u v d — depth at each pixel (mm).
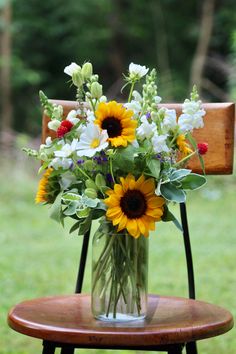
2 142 12414
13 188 11227
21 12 19172
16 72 18234
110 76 20031
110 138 2424
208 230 8586
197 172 3084
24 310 2600
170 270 6895
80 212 2436
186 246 3055
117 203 2432
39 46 19562
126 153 2430
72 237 8586
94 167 2488
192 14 19891
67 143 2529
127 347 2363
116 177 2500
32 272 6875
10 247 7988
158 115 2498
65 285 6445
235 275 6691
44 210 10273
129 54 20031
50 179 2568
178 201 2426
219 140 3078
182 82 18906
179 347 2393
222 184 11141
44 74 19172
